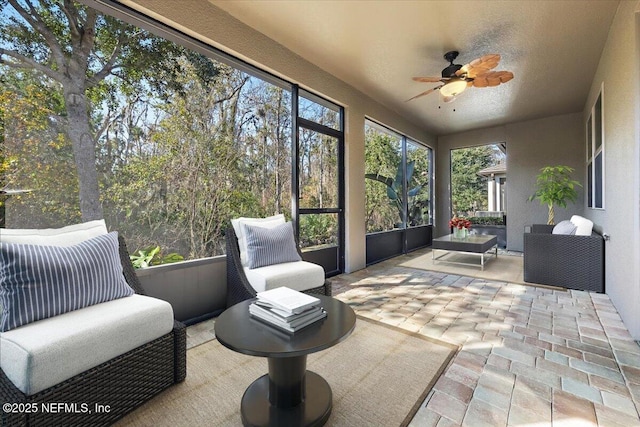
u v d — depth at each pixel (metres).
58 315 1.38
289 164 3.56
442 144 7.12
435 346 2.05
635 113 2.14
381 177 5.32
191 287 2.59
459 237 4.86
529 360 1.85
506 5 2.53
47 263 1.39
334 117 4.17
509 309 2.76
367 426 1.32
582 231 3.44
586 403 1.45
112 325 1.36
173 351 1.62
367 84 4.22
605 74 3.17
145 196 2.38
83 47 2.06
